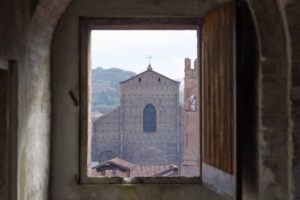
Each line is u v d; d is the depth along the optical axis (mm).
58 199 3459
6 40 2283
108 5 3484
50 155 3438
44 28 3137
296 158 2918
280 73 3006
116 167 17188
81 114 3506
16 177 2506
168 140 29125
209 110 3275
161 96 29156
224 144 2984
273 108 3029
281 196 3051
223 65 2996
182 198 3463
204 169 3404
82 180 3490
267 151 3053
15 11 2445
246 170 3182
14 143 2498
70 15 3475
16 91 2504
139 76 29359
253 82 3146
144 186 3463
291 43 2881
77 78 3486
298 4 2805
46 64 3303
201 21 3533
